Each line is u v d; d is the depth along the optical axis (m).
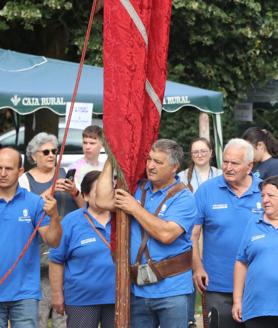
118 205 11.22
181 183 12.27
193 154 19.17
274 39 35.78
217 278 14.16
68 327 13.99
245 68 35.88
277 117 45.47
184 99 23.00
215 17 33.28
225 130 41.59
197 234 14.36
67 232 13.85
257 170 17.39
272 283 12.50
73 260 13.88
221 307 13.47
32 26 30.62
